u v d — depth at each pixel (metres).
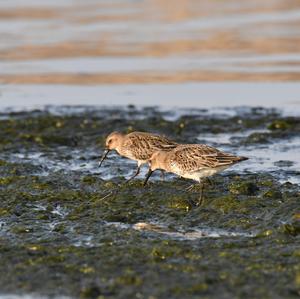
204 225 12.97
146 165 17.47
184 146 14.88
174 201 14.11
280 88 26.00
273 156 18.11
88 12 43.47
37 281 10.68
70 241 12.31
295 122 21.31
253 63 30.02
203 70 29.12
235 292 10.04
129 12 43.47
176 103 24.45
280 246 11.62
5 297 10.27
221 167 14.27
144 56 31.72
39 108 24.16
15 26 39.12
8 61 31.30
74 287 10.45
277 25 38.12
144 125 21.44
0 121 22.12
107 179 16.16
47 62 30.98
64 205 14.32
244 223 12.86
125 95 25.64
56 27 38.62
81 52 32.66
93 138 20.28
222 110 23.36
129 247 11.78
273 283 10.25
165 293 10.09
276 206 13.51
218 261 11.07
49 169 17.31
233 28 37.56
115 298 10.04
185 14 42.38
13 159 18.23
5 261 11.38
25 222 13.41
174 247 11.66
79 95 25.80
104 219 13.42
